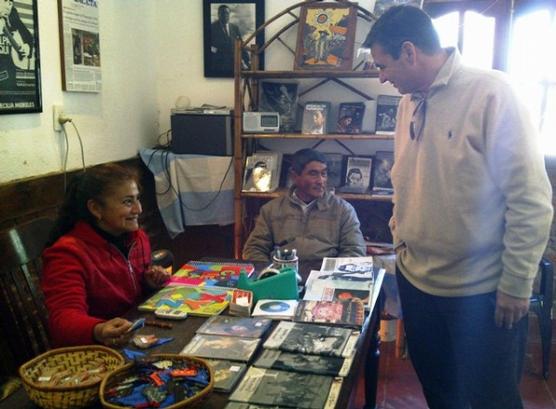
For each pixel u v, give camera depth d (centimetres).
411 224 166
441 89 154
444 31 301
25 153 227
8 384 158
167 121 348
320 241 240
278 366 120
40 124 236
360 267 187
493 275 152
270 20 302
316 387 112
